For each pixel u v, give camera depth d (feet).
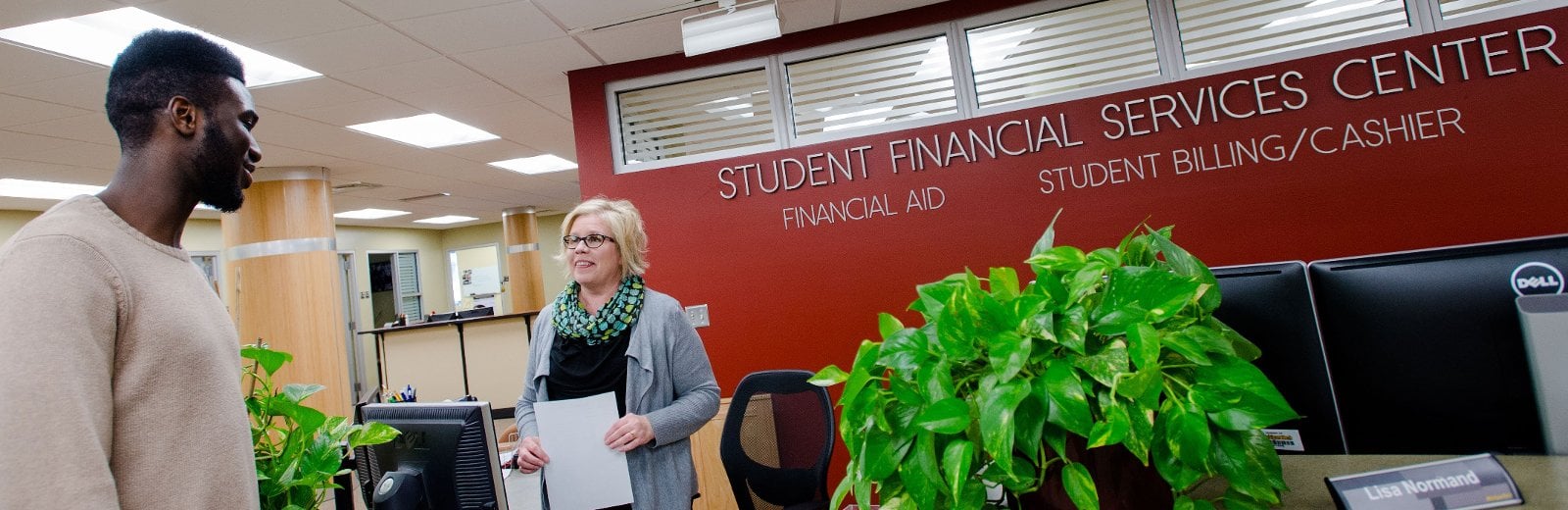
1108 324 2.26
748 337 10.91
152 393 2.59
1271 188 9.52
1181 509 2.28
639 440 4.59
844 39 10.94
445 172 19.74
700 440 10.84
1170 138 9.82
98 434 2.33
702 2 9.39
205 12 8.40
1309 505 3.08
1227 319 3.55
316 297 16.63
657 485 4.89
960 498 2.31
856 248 10.69
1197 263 2.55
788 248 10.86
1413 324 3.24
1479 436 3.16
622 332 5.11
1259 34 9.70
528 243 29.94
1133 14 10.14
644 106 11.61
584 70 11.63
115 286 2.53
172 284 2.81
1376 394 3.34
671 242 11.16
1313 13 9.57
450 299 35.91
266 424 3.78
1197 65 9.85
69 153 13.89
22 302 2.25
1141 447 2.12
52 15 7.99
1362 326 3.34
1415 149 9.14
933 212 10.50
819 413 6.04
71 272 2.40
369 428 3.89
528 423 5.36
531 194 26.30
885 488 2.54
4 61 9.21
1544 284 3.02
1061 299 2.39
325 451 3.76
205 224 24.41
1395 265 3.31
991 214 10.32
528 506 5.92
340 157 16.38
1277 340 3.46
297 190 16.74
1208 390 2.24
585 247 5.16
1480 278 3.14
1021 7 10.45
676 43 10.87
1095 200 10.01
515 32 9.87
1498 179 8.93
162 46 2.86
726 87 11.41
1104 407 2.13
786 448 6.07
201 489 2.65
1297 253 9.43
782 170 10.92
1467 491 2.68
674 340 5.23
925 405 2.35
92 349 2.38
